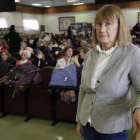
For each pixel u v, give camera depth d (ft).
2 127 7.84
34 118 8.71
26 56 10.10
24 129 7.65
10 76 8.23
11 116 8.97
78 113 3.44
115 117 2.75
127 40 2.73
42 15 49.75
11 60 10.37
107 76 2.72
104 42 2.81
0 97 9.01
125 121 2.85
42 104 8.20
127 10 40.32
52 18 48.78
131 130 7.28
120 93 2.68
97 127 2.87
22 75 8.20
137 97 2.55
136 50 2.61
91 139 3.22
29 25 45.91
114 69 2.68
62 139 6.84
